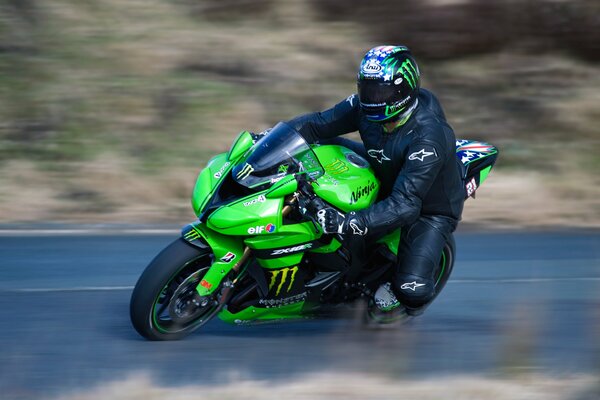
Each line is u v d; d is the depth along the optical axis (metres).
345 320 10.86
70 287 12.19
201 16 23.56
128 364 9.40
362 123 10.17
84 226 15.27
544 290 12.75
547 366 9.57
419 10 22.92
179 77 21.19
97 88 20.44
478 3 22.67
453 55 22.64
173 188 17.41
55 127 19.16
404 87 9.41
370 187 10.12
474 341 10.68
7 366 9.25
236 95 20.83
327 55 22.47
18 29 21.92
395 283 10.27
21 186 17.05
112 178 17.56
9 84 20.23
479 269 13.66
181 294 9.88
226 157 10.08
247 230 9.41
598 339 10.72
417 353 10.17
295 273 9.98
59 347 9.92
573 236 15.70
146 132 19.34
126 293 12.01
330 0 23.61
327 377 8.75
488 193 17.77
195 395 7.95
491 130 20.86
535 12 22.67
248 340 10.37
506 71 22.31
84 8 23.02
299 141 9.82
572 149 20.30
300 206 9.52
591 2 22.94
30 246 14.02
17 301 11.55
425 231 10.32
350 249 10.20
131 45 21.97
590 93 21.84
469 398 8.09
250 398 7.89
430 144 9.59
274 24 23.42
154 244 14.34
